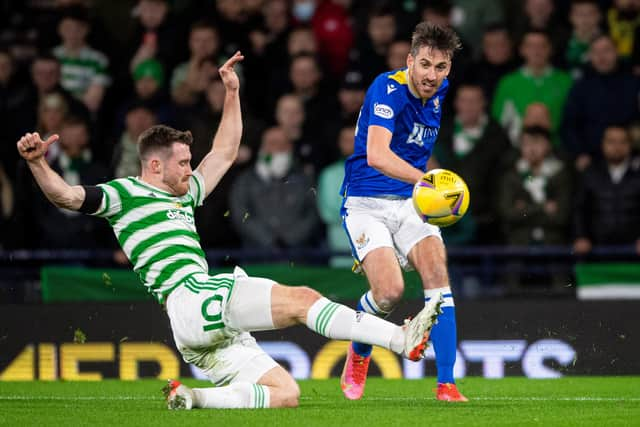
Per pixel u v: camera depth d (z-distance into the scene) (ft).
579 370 97.91
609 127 118.01
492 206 116.67
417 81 67.21
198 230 116.78
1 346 99.86
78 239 117.39
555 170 114.42
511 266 112.27
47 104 127.65
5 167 128.36
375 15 129.49
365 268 68.90
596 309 98.17
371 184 70.64
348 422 54.65
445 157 117.91
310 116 125.90
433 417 57.36
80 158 119.24
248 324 60.80
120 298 104.83
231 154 69.21
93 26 138.82
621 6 136.46
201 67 127.65
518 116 127.24
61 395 79.25
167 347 99.25
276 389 62.39
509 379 94.22
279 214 116.26
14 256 110.73
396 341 58.29
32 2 150.41
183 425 53.62
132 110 119.96
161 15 137.39
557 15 139.54
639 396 76.13
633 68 131.95
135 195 64.34
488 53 131.23
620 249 110.32
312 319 59.72
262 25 136.56
